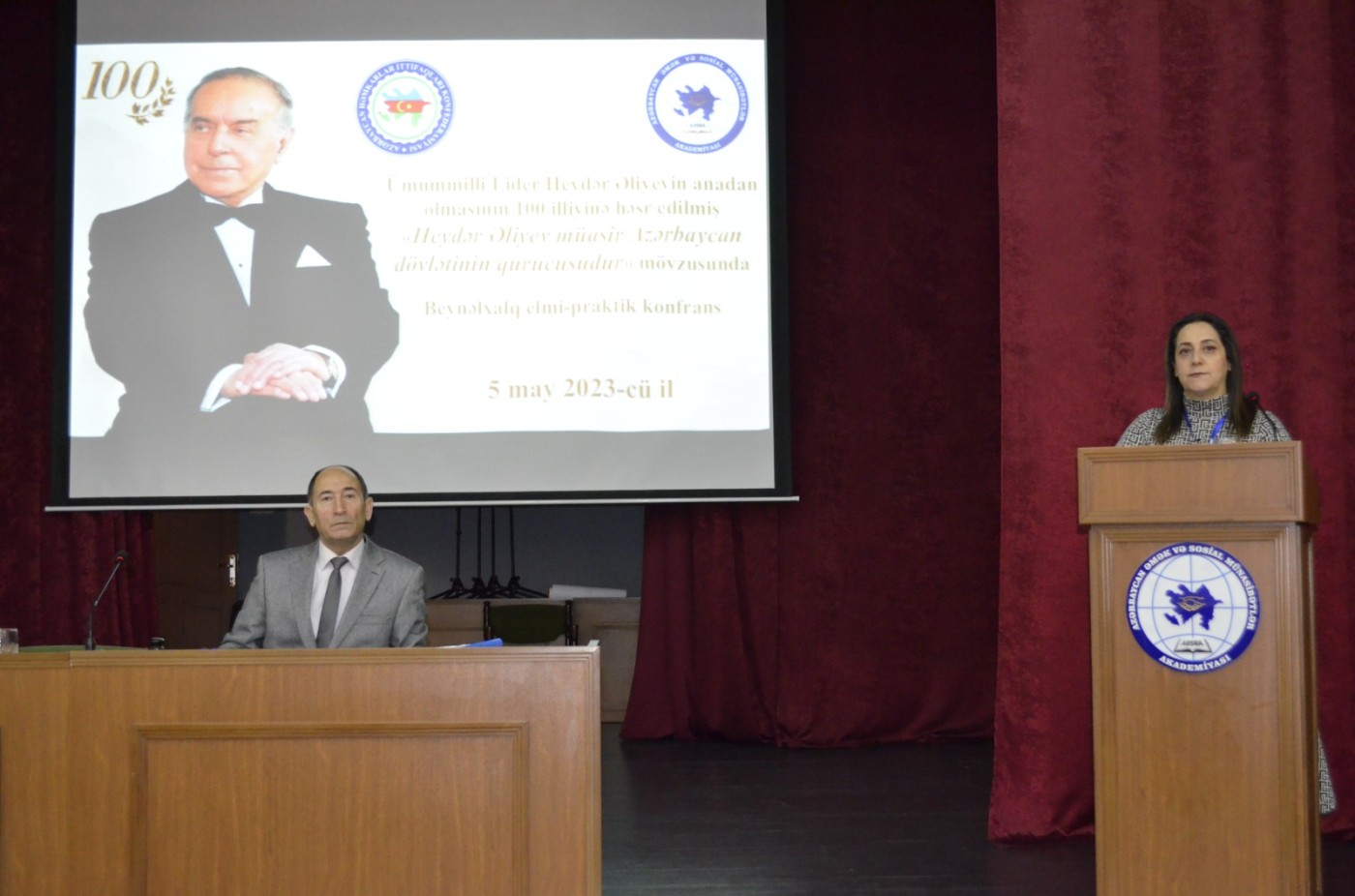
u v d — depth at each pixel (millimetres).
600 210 4945
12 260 5246
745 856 3484
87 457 4836
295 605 3400
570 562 8141
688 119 4980
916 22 5629
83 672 2219
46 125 5277
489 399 4883
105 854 2189
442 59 4961
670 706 5625
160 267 4887
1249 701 2279
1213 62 3838
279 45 4941
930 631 5520
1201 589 2322
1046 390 3783
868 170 5594
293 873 2191
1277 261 3785
